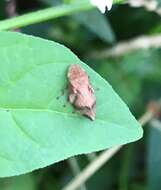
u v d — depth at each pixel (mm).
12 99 137
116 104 136
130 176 216
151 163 205
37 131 136
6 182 195
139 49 216
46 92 137
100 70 214
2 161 134
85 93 136
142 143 215
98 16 194
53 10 161
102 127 135
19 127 136
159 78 217
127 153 214
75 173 207
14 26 158
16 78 137
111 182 213
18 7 212
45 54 137
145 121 209
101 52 216
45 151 135
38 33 207
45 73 137
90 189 211
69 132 136
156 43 214
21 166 134
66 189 197
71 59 138
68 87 137
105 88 137
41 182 207
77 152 135
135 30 218
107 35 195
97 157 202
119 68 215
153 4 193
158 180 204
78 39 216
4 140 135
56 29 213
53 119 137
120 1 161
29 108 137
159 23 216
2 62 136
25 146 135
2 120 136
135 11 213
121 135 135
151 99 215
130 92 213
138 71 216
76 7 163
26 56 137
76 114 136
